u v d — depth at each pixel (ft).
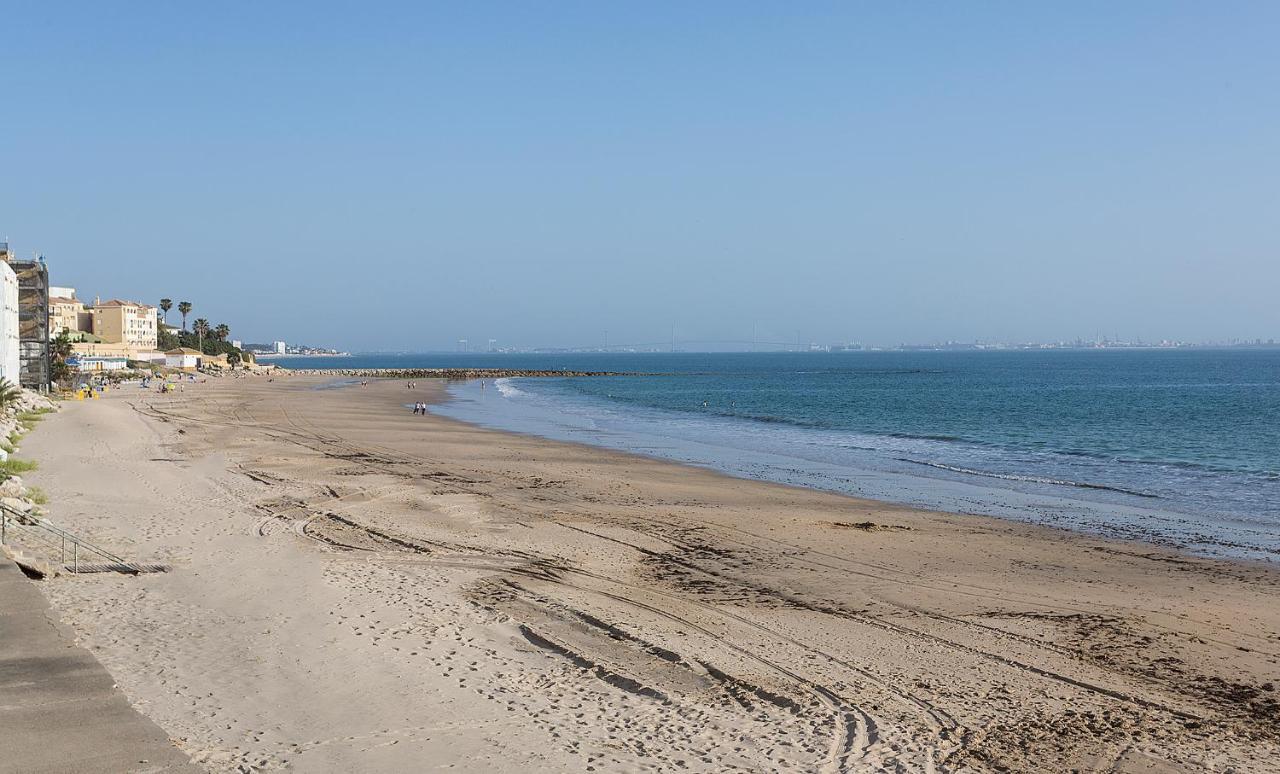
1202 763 35.04
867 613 54.80
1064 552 72.90
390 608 52.54
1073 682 43.42
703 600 57.16
